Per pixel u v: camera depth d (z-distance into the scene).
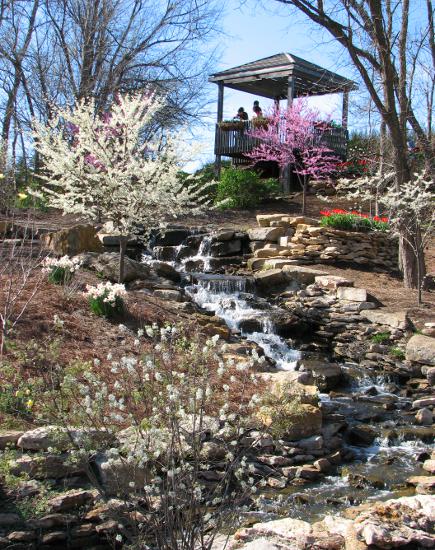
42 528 4.26
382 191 16.78
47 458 4.62
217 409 5.80
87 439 4.02
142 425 4.20
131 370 4.07
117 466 4.53
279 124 19.17
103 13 20.83
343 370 9.45
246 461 5.75
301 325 10.88
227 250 14.18
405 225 12.55
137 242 13.73
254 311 10.91
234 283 11.93
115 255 11.07
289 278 12.26
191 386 4.36
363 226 14.52
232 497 4.42
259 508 5.16
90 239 11.68
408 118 13.23
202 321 9.46
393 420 7.61
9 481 4.37
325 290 11.73
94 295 8.31
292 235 14.32
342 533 4.36
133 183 9.82
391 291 12.21
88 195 9.58
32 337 6.99
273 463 5.90
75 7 21.27
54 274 8.99
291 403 4.57
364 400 8.37
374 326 10.38
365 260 14.05
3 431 5.00
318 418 6.52
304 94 22.19
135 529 3.86
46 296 8.31
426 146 13.46
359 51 11.87
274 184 19.06
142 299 9.61
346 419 7.43
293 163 20.75
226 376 6.98
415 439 7.04
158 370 4.47
